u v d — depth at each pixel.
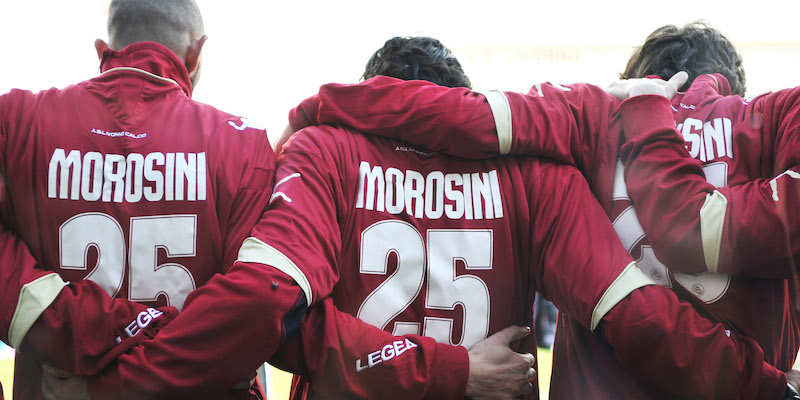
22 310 3.31
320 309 3.55
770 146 3.87
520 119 3.82
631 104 3.95
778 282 3.82
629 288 3.56
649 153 3.78
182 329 3.24
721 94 4.32
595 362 3.86
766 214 3.56
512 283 3.83
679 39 4.55
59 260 3.46
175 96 3.72
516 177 3.88
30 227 3.47
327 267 3.51
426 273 3.71
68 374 3.38
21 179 3.46
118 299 3.43
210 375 3.27
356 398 3.49
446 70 4.23
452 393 3.58
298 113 4.16
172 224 3.49
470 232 3.76
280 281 3.29
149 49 3.82
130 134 3.54
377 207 3.74
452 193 3.81
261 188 3.68
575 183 3.85
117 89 3.63
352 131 3.88
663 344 3.48
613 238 3.73
